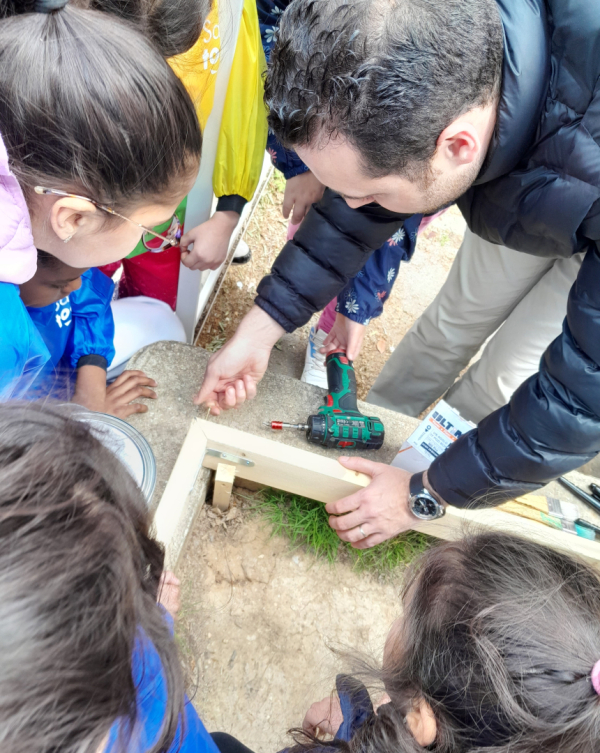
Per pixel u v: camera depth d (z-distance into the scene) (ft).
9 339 3.00
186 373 5.40
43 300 3.90
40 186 2.53
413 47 2.60
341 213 4.36
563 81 3.02
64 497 1.49
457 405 7.82
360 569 5.68
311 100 2.82
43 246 2.99
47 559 1.34
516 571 2.52
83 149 2.39
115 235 2.93
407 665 2.60
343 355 5.88
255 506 5.78
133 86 2.34
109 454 1.85
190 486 4.59
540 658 2.18
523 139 3.24
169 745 2.01
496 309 6.51
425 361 7.64
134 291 7.10
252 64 5.07
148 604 1.79
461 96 2.77
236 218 6.10
